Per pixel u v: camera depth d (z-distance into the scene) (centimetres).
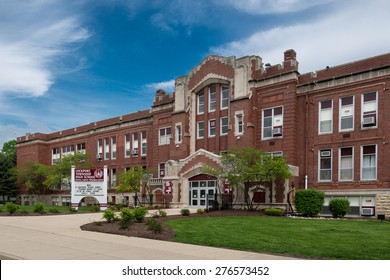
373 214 2614
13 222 2066
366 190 2680
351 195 2755
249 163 2873
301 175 3053
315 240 1333
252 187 3114
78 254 1087
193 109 3903
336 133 2903
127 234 1507
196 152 3547
